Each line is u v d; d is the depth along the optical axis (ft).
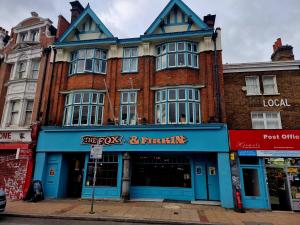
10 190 47.01
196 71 47.50
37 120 50.21
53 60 53.88
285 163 40.06
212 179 43.62
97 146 35.40
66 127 47.09
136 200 42.55
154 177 45.93
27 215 31.83
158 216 31.48
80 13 59.47
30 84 54.54
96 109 49.06
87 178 46.03
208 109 44.93
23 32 59.98
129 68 51.29
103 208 36.01
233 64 47.78
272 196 39.34
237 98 46.29
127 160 44.32
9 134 50.57
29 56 56.65
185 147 42.32
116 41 51.49
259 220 30.66
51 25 58.70
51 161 47.67
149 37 50.01
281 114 44.39
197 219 30.30
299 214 35.04
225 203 38.73
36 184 43.70
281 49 52.29
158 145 43.34
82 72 51.06
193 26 50.80
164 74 47.85
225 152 40.96
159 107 47.03
